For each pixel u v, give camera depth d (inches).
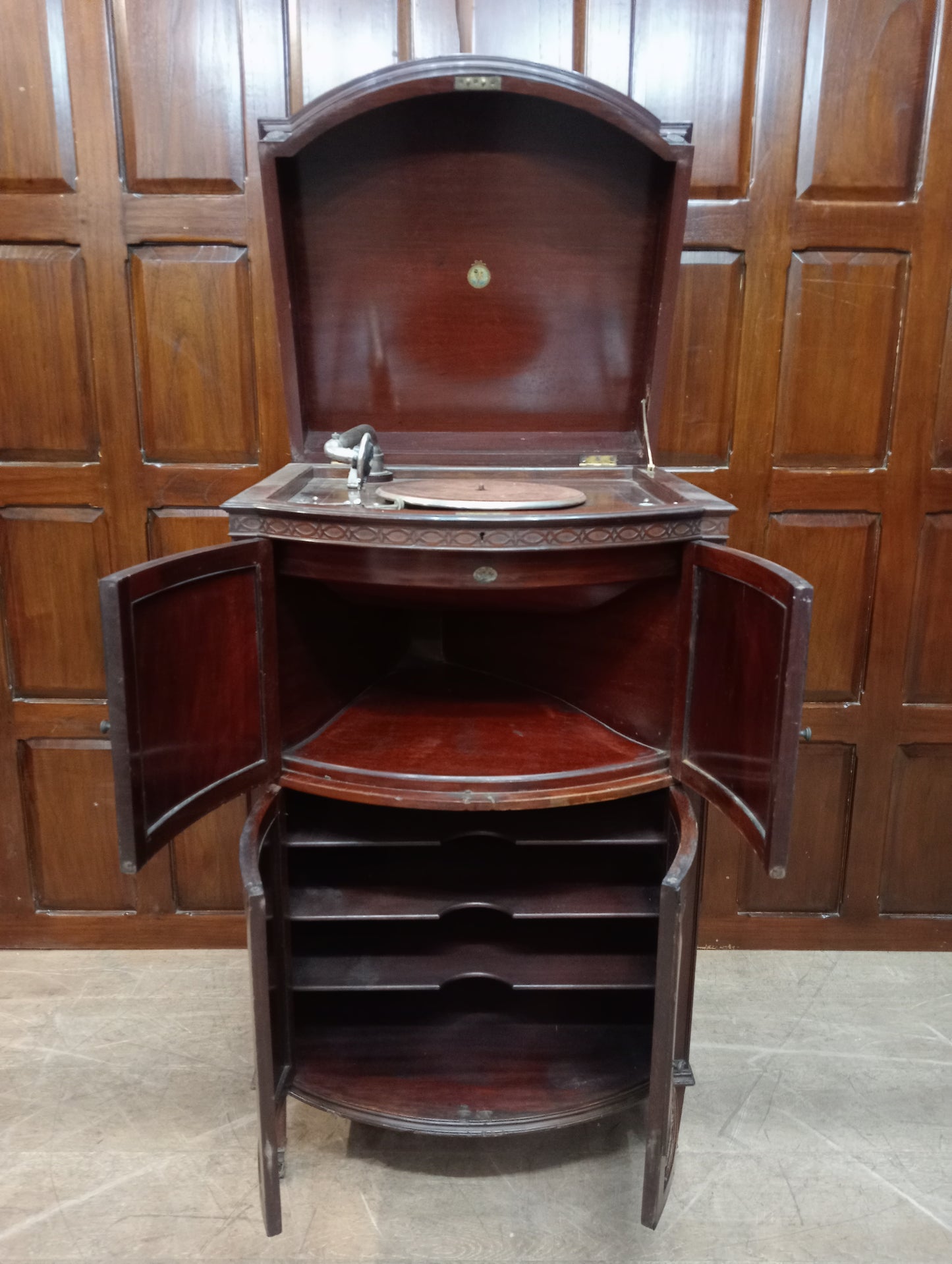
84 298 72.8
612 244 62.2
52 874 83.2
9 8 67.9
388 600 57.7
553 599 55.5
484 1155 61.6
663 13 68.6
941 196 71.4
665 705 55.1
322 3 68.2
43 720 80.0
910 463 76.0
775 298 73.3
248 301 73.0
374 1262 53.4
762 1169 60.1
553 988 58.5
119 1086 67.0
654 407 64.4
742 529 77.4
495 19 68.4
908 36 68.9
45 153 70.2
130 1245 54.1
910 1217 56.6
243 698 53.2
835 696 80.7
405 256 62.2
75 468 75.7
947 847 83.3
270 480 59.5
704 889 84.4
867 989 79.4
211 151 70.4
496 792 51.8
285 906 56.9
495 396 66.9
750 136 70.7
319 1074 59.4
